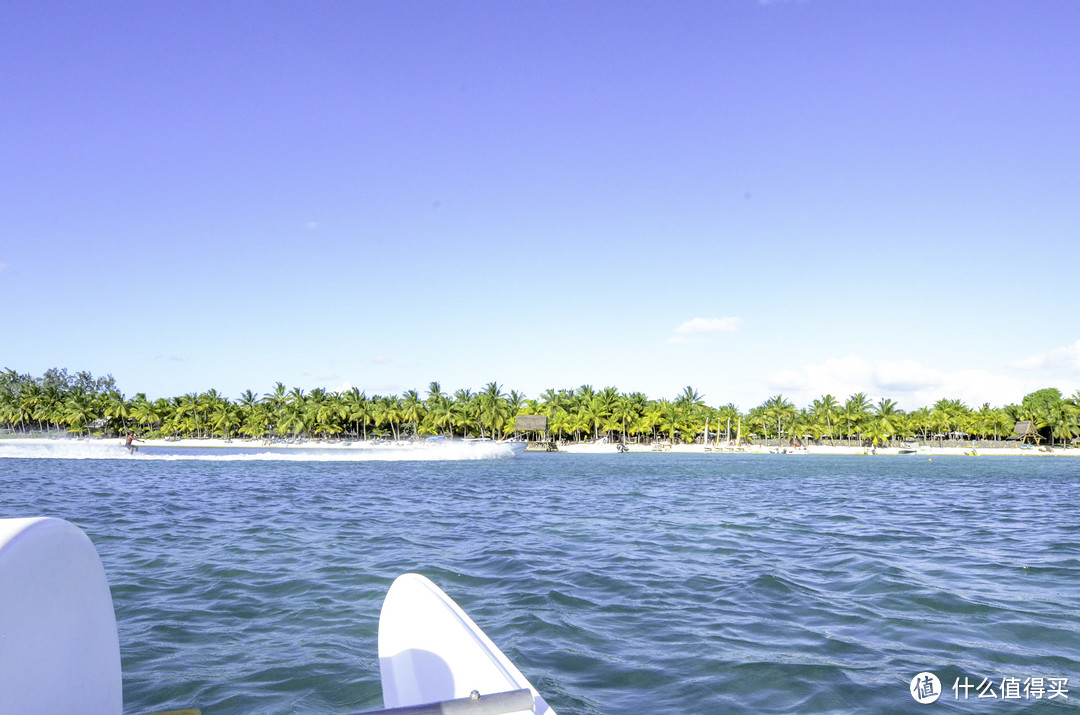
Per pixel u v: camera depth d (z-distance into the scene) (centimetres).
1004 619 685
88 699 215
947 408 13762
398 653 335
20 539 185
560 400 12144
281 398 12381
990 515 1770
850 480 3709
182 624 650
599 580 860
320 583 823
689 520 1541
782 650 583
